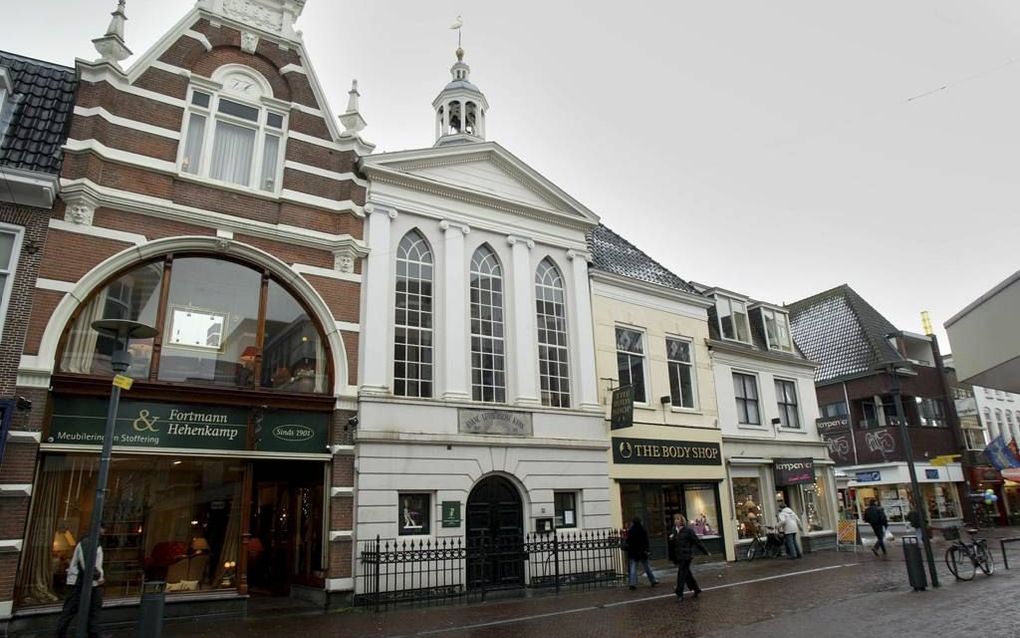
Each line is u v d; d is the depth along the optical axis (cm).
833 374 3431
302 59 1634
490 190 1867
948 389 3578
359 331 1530
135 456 1237
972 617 1008
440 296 1700
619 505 1852
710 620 1080
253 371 1388
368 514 1412
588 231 2069
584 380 1886
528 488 1670
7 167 1159
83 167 1269
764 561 2064
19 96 1323
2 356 1127
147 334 932
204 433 1286
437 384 1630
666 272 2452
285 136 1562
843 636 909
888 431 3153
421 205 1722
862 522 3288
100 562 1015
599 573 1702
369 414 1473
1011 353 718
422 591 1436
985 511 3528
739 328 2520
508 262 1855
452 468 1557
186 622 1184
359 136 1642
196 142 1459
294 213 1513
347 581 1357
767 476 2342
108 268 1261
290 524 1558
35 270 1189
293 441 1382
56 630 990
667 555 1956
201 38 1504
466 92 2298
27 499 1093
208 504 1297
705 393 2230
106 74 1345
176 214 1357
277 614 1269
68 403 1172
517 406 1719
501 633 1035
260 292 1441
